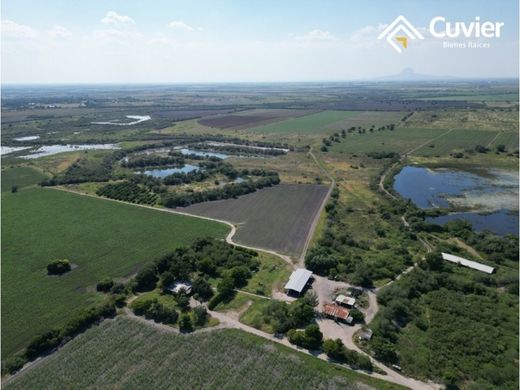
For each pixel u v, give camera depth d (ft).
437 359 189.57
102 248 313.12
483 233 328.08
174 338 205.87
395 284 251.39
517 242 309.01
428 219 372.58
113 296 240.32
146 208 406.41
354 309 227.81
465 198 426.10
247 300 241.35
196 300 242.78
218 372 181.47
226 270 268.62
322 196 437.58
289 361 188.44
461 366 184.96
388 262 278.26
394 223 357.20
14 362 187.83
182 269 262.88
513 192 441.68
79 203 422.41
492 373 178.19
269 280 263.90
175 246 315.78
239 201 426.92
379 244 311.68
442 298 238.48
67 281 265.13
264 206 408.87
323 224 357.41
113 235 337.72
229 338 204.95
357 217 376.07
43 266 284.82
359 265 267.59
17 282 263.49
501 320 218.38
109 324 218.79
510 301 234.79
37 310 232.94
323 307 232.12
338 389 171.94
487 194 436.76
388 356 189.78
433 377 179.32
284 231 343.87
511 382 174.91
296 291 243.81
